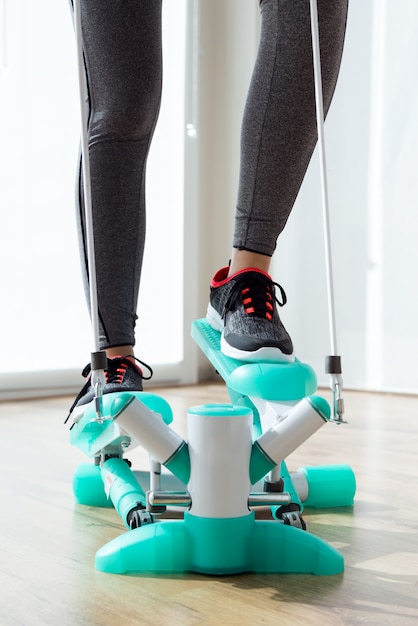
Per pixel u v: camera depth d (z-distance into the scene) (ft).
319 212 9.07
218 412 2.44
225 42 10.05
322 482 3.40
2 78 7.51
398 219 8.46
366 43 8.69
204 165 10.19
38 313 7.86
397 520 3.22
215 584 2.37
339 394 2.34
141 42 3.20
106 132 3.33
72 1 3.45
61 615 2.12
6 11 7.52
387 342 8.57
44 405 7.39
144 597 2.26
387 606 2.17
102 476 3.27
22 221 7.70
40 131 7.81
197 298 10.10
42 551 2.77
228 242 10.12
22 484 3.95
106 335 3.39
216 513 2.43
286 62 3.05
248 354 3.02
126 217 3.41
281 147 3.12
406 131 8.40
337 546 2.82
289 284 9.37
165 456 2.45
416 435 5.59
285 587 2.34
